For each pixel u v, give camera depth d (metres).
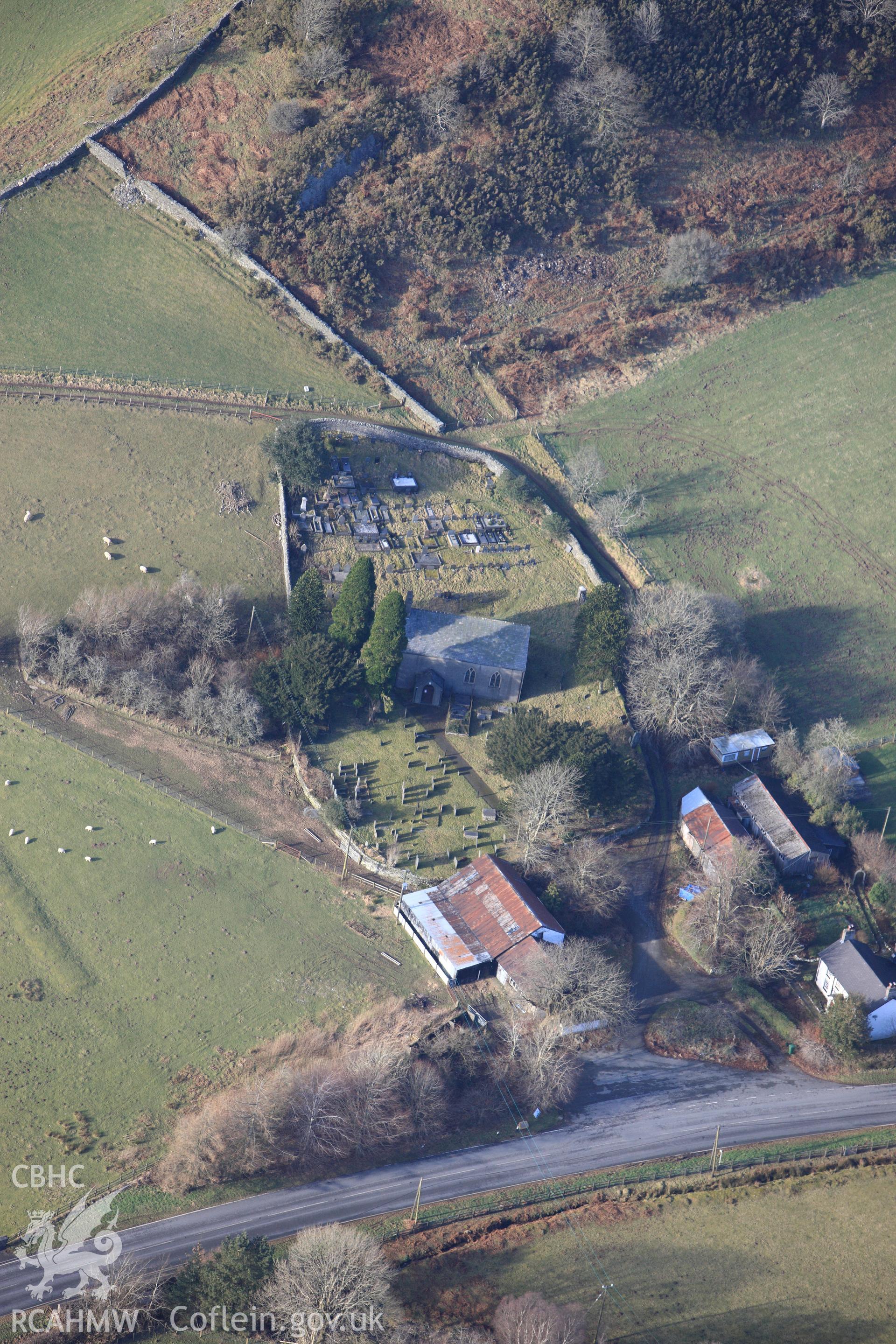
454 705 123.12
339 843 112.19
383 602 118.06
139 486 136.12
